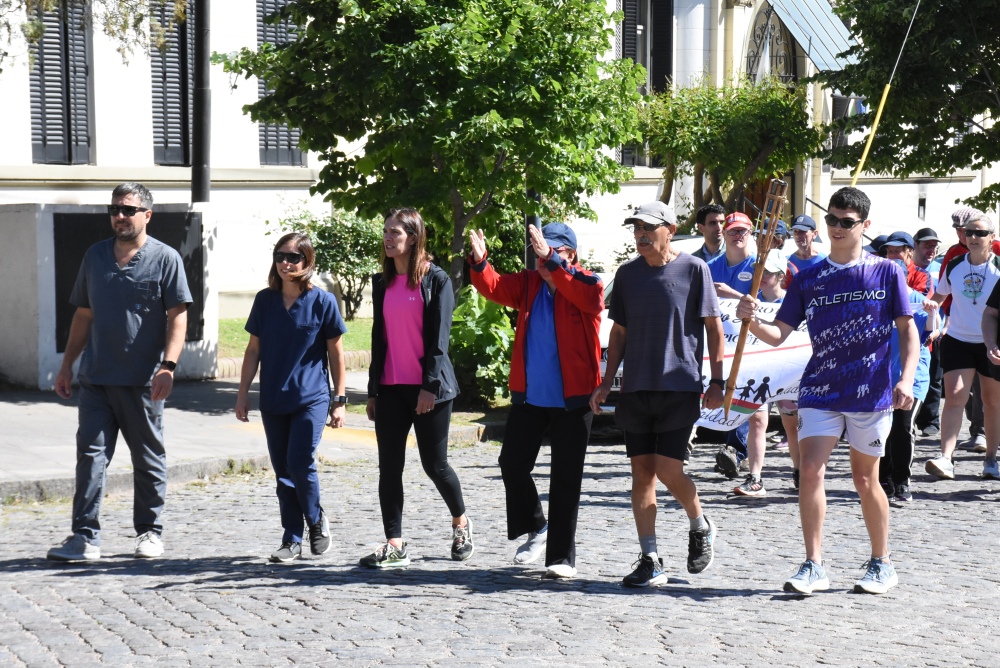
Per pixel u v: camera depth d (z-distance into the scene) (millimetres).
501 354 23969
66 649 9211
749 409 15969
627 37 47469
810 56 50969
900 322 10930
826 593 11164
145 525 12602
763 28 52000
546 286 11641
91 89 31438
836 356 10977
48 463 16688
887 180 60031
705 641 9438
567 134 23438
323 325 12453
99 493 12430
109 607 10453
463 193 24203
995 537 13883
